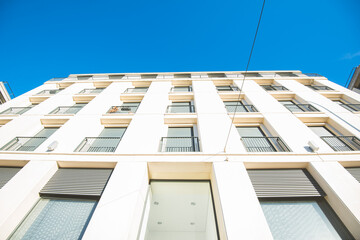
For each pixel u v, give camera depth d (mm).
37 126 7762
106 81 12891
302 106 8766
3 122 8391
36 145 6820
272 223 3826
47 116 8141
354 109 8633
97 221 3518
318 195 4211
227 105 9125
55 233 3764
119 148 5574
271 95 9922
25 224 3939
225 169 4652
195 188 5367
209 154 5168
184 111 8859
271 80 12320
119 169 4770
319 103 8562
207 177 5297
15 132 7125
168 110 8891
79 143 6168
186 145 6309
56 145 5723
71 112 9328
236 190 4082
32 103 11023
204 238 6926
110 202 3895
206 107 8156
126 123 7723
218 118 7172
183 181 5281
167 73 14945
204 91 10211
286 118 7055
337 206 3881
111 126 7758
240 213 3586
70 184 4703
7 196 4094
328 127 7117
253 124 7301
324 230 3688
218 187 4152
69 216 4082
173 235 7000
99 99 9680
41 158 5281
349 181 4207
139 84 12711
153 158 5125
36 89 12633
